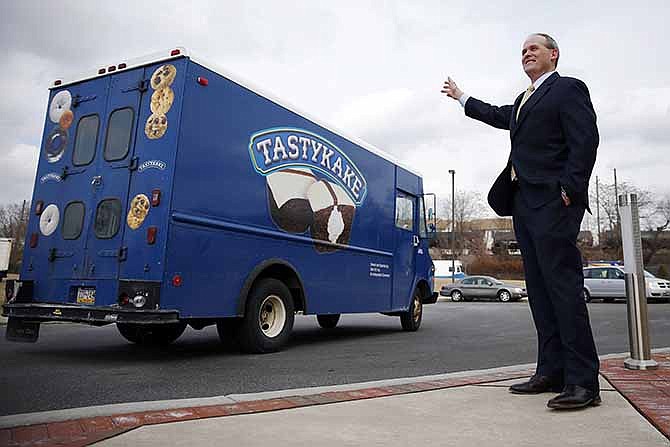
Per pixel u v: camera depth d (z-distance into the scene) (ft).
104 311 17.30
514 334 30.68
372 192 29.17
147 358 19.67
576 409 10.30
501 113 13.01
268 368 17.66
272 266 21.93
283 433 8.78
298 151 23.35
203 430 8.96
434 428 9.11
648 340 14.88
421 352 22.34
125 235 17.89
